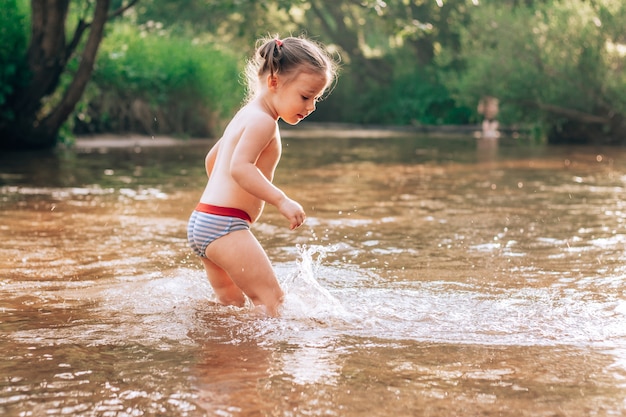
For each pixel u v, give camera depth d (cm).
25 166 975
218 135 1669
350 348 253
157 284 353
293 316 296
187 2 2511
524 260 408
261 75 346
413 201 660
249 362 237
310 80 337
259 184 316
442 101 2695
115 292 337
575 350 252
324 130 2278
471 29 1755
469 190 748
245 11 2400
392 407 199
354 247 445
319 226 520
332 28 3189
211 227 320
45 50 1232
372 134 2036
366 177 880
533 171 962
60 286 349
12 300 322
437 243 459
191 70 1583
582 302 318
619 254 423
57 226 517
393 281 358
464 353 247
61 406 200
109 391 210
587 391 212
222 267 318
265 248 441
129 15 2383
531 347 255
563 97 1628
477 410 197
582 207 620
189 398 205
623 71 1592
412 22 1398
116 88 1518
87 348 252
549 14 1656
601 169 991
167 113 1583
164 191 719
